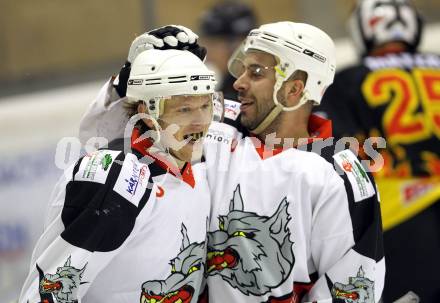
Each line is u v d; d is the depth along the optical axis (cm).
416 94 1061
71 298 604
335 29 1447
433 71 1086
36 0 1494
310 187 661
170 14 1458
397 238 1020
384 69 1070
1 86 1506
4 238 1357
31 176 1355
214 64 1314
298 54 673
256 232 664
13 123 1365
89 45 1492
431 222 1019
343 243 672
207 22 1302
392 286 1021
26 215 1352
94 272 614
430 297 1009
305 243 671
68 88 1465
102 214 604
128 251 629
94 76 1473
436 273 1009
